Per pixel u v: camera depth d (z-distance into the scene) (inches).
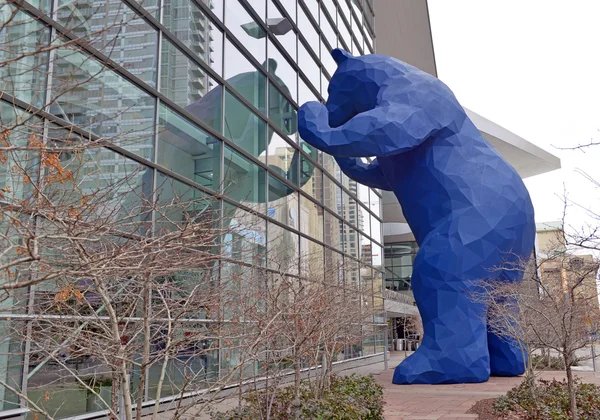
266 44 628.7
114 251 133.1
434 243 591.8
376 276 1010.7
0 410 261.3
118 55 369.4
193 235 153.9
